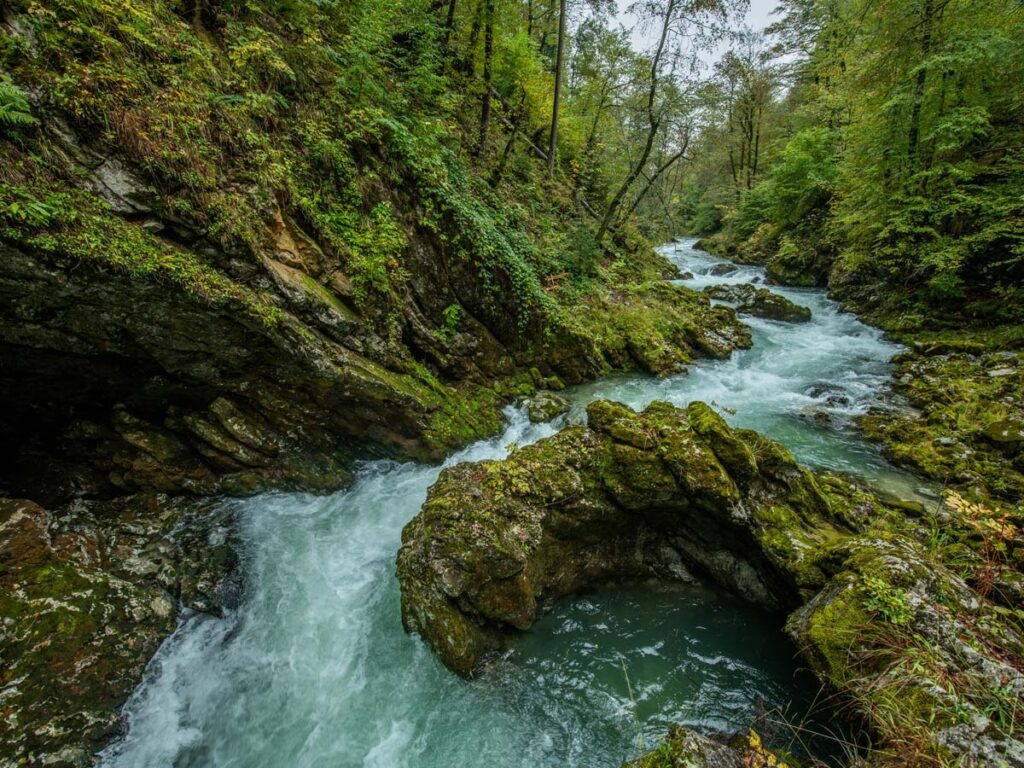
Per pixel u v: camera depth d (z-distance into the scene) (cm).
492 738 437
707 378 1220
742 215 3014
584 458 625
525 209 1391
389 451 782
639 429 632
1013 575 460
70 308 473
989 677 335
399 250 803
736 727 432
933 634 371
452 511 530
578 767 411
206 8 694
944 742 303
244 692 473
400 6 989
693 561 620
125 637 461
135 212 500
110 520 577
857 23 1413
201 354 579
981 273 1277
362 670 498
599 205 2062
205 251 556
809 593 492
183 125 539
